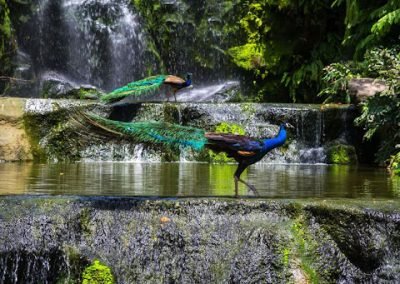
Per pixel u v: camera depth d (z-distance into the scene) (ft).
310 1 49.96
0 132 34.27
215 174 27.43
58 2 51.03
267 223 16.19
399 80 31.78
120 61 52.16
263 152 17.06
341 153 35.94
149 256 15.88
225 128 36.76
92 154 35.19
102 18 52.01
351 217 16.17
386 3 42.60
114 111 36.52
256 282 15.46
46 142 34.94
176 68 53.62
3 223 15.98
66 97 46.11
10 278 15.78
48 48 50.42
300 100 50.42
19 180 24.03
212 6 53.57
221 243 15.93
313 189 22.02
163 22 53.26
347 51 49.16
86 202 16.57
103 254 15.88
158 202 16.46
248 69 52.08
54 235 16.01
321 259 15.78
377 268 16.02
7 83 46.96
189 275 15.67
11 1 48.88
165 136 16.26
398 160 30.04
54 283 15.75
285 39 52.06
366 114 32.89
